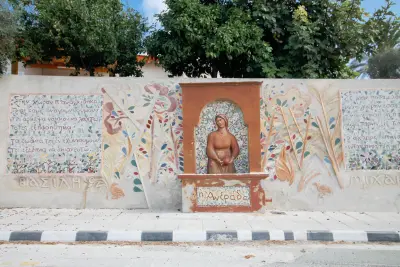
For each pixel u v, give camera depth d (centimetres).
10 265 429
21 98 741
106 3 1038
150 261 450
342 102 740
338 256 475
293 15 970
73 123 741
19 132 738
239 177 691
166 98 744
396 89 738
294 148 736
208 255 479
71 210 716
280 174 733
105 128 741
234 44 934
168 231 556
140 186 737
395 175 726
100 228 573
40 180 735
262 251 498
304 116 739
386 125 734
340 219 647
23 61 1162
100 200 735
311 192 731
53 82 744
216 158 704
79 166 736
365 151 733
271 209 729
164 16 1020
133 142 740
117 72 1224
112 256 472
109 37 1012
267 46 968
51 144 738
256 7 977
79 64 1150
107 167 738
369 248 516
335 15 991
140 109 744
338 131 736
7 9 740
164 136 740
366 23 1011
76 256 471
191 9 947
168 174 737
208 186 698
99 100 744
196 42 972
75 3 938
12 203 733
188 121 713
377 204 726
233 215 672
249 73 1053
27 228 571
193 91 716
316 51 931
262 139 734
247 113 708
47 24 970
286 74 965
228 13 1000
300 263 444
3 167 733
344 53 970
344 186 729
